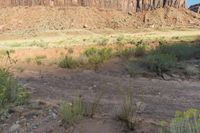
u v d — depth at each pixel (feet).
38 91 28.19
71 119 18.71
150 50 59.06
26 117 20.16
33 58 60.44
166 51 56.54
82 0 535.60
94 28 449.89
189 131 13.85
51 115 20.06
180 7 562.66
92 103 22.94
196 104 25.49
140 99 26.12
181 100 26.89
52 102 23.63
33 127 18.84
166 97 27.81
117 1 560.61
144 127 17.93
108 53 51.72
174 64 43.60
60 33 378.53
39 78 36.11
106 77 37.45
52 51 76.18
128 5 567.59
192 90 31.86
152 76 39.42
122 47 69.05
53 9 510.17
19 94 23.07
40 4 520.01
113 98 26.02
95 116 19.60
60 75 38.60
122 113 18.88
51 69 43.96
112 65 45.14
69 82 33.78
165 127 16.98
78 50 71.92
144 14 542.57
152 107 23.18
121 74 39.93
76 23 475.72
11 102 22.45
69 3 528.63
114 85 32.68
